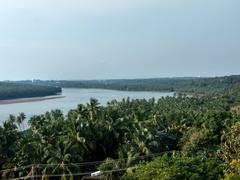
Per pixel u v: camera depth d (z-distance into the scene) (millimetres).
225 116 103625
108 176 70000
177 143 97312
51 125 94438
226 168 56094
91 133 88812
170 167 55750
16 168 77688
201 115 113562
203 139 88250
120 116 101312
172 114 119062
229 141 64938
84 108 103312
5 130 87562
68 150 76938
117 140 92625
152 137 83938
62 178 71000
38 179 73938
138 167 62219
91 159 88938
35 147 77062
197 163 57219
